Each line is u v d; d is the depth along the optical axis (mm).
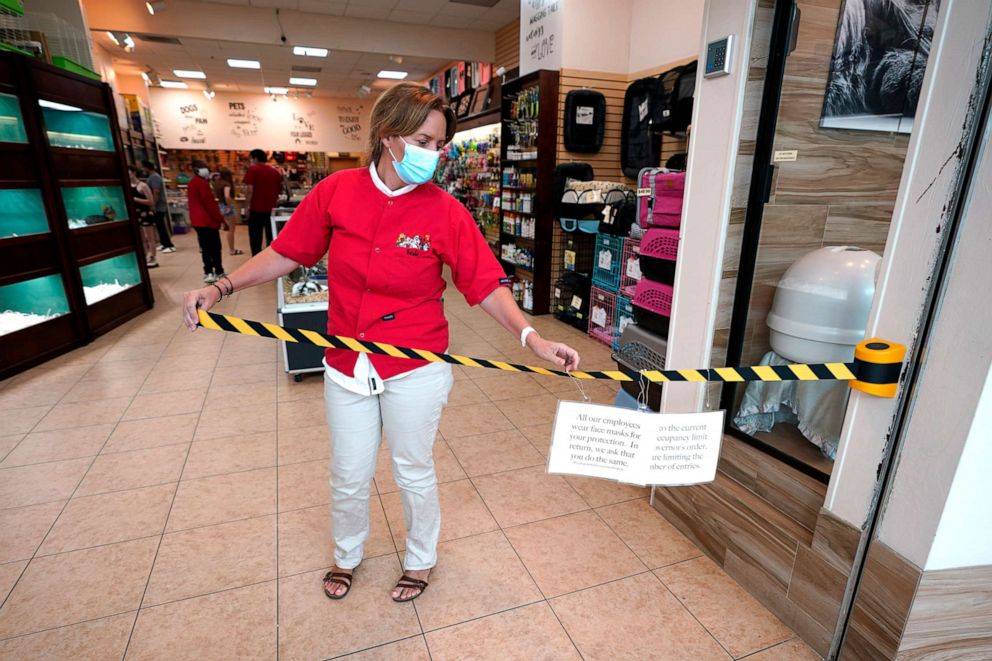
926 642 1415
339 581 1837
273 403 3359
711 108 1854
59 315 4227
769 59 1744
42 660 1574
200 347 4422
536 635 1690
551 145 5039
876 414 1398
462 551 2061
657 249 2748
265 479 2521
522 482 2535
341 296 1487
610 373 1369
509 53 8094
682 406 2146
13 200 3865
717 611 1799
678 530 2205
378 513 2285
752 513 1837
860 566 1494
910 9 2068
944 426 1256
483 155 6957
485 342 4672
